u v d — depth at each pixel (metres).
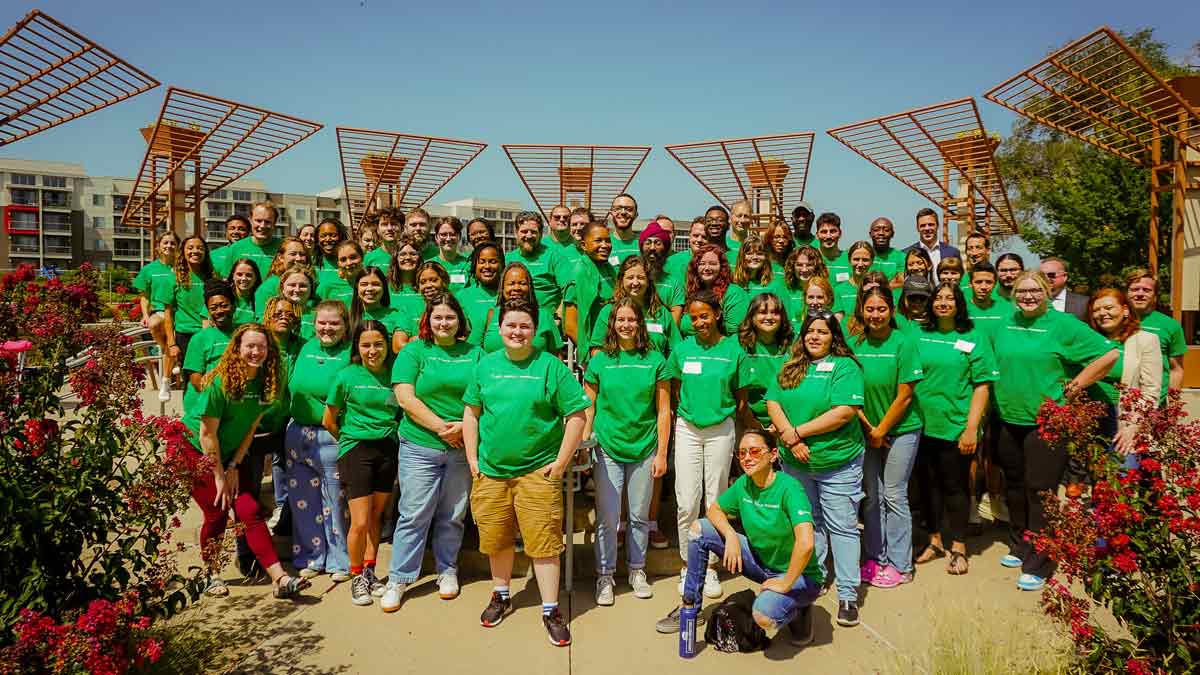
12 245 83.06
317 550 5.06
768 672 3.83
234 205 88.31
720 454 4.75
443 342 4.62
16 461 3.38
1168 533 3.19
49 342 4.42
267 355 4.56
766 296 4.96
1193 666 3.06
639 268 5.30
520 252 6.76
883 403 4.89
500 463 4.23
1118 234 21.91
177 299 7.75
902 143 11.60
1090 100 11.59
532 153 11.94
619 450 4.65
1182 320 14.46
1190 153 13.65
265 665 3.85
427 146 12.12
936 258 8.31
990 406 5.32
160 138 11.07
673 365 4.79
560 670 3.84
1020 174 29.20
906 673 3.69
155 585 3.54
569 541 4.80
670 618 4.32
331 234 6.90
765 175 12.04
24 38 7.96
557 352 5.32
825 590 4.91
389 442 4.75
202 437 4.42
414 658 3.95
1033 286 5.11
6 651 2.84
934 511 5.42
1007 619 4.25
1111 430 5.15
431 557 5.18
